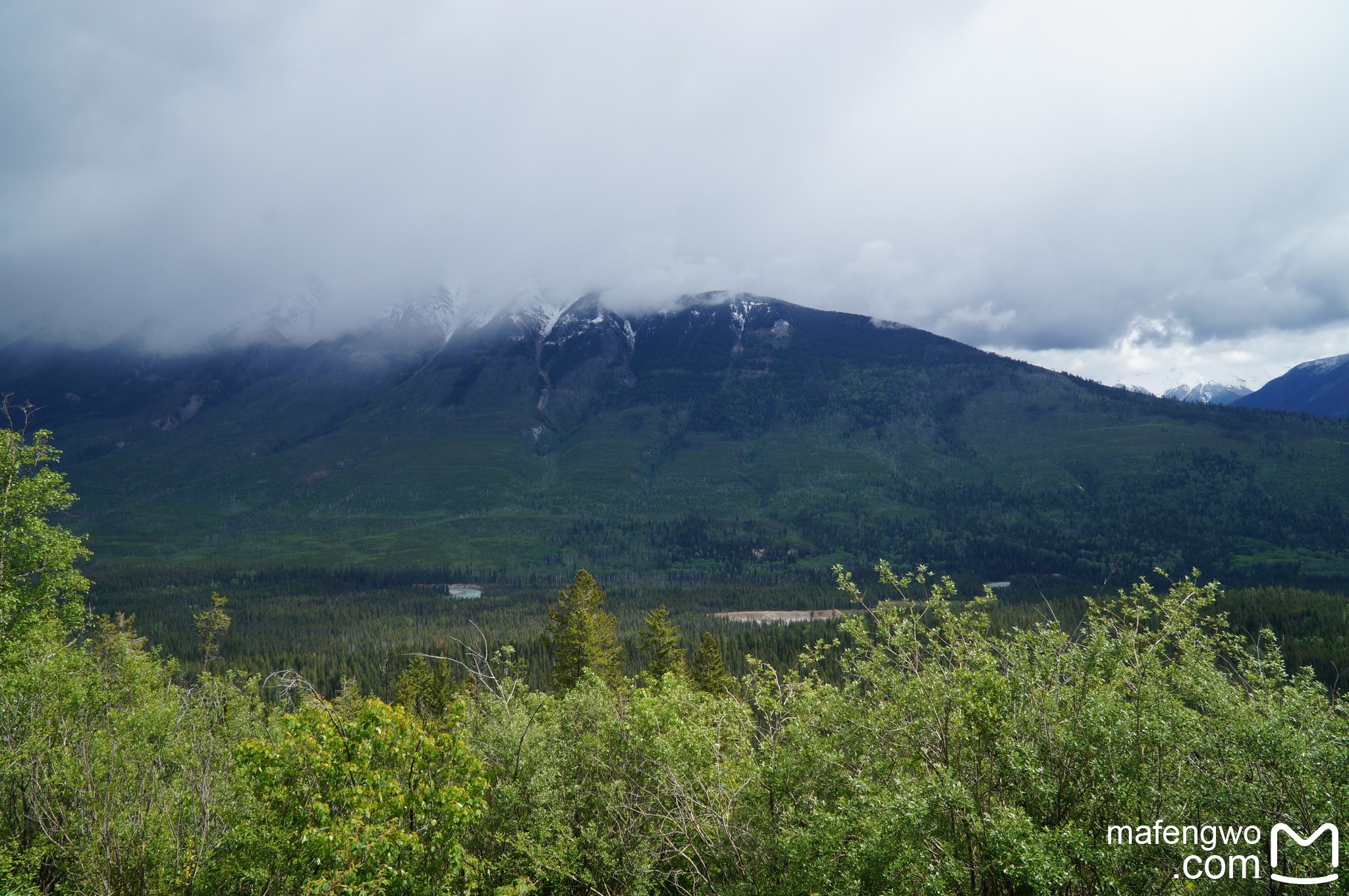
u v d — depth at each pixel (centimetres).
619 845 1582
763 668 1641
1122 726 1121
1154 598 1240
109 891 1441
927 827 1110
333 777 1252
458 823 1262
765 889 1344
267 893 1359
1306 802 1019
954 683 1260
